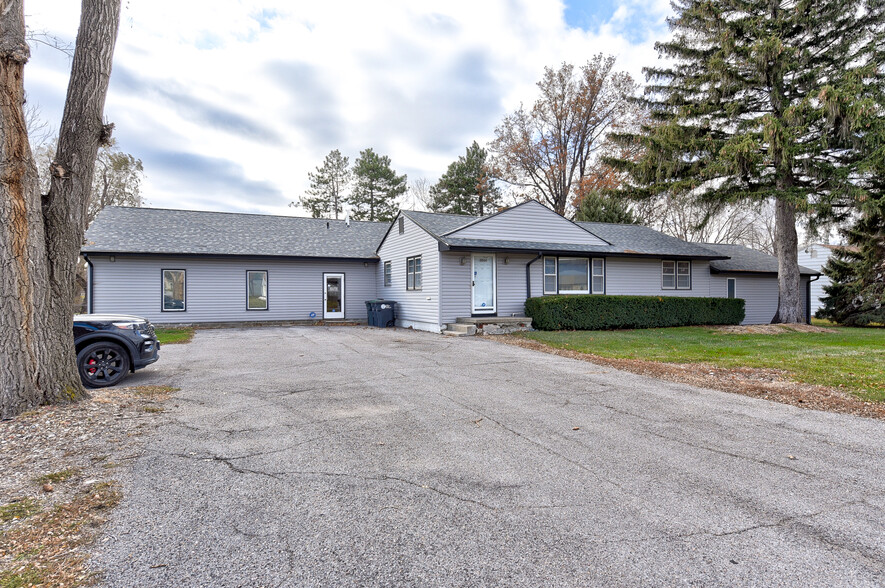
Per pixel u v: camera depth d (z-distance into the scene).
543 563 2.36
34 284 4.76
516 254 15.65
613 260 17.64
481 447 4.20
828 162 15.51
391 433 4.58
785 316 17.45
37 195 4.81
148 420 4.80
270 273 18.28
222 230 19.09
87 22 5.11
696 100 17.84
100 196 28.58
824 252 30.19
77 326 6.78
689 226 31.94
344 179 42.88
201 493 3.16
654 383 7.10
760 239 37.69
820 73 15.38
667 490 3.30
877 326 20.16
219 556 2.40
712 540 2.61
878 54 14.98
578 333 13.81
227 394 6.20
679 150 17.00
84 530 2.65
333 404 5.72
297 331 15.52
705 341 12.18
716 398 6.16
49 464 3.57
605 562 2.38
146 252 15.66
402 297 17.38
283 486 3.30
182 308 16.81
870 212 14.60
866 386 6.58
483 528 2.72
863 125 13.63
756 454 4.07
